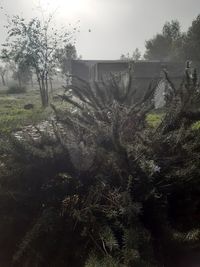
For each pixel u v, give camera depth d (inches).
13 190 178.2
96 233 154.0
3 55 1052.5
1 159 188.5
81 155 184.4
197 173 179.0
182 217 181.9
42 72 1011.9
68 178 184.4
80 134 203.9
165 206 173.8
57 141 197.6
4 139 197.8
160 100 634.2
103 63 1456.7
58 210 171.9
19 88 1866.4
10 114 701.9
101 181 174.7
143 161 180.2
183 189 183.0
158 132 215.6
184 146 197.0
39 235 160.4
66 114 231.6
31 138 202.5
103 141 194.7
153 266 137.8
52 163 184.4
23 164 183.9
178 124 218.4
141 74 1144.8
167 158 190.5
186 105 223.5
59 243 160.9
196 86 237.0
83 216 160.7
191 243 158.4
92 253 147.5
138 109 236.4
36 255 157.9
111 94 263.4
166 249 157.5
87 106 254.7
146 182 172.9
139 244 144.6
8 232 174.6
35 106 909.2
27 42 1038.4
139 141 205.5
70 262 156.7
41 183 183.8
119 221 157.6
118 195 160.7
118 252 141.2
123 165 177.8
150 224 168.1
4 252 171.3
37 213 176.7
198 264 153.1
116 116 206.2
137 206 155.9
